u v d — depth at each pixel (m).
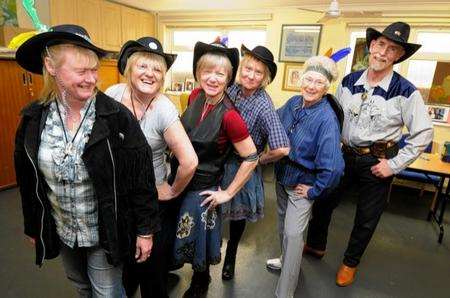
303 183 1.50
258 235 2.39
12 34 3.04
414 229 2.71
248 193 1.53
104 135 0.83
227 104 1.26
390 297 1.81
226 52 1.21
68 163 0.84
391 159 1.62
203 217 1.29
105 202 0.88
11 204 2.66
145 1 4.24
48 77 0.84
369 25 3.89
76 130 0.85
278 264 1.97
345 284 1.88
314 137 1.44
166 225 1.30
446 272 2.09
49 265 1.88
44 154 0.85
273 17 4.41
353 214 2.94
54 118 0.86
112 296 1.06
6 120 2.87
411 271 2.08
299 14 4.24
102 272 1.03
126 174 0.92
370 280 1.96
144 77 1.08
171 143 1.11
